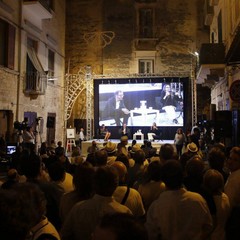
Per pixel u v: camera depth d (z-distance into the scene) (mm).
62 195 2947
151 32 19984
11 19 13617
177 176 2451
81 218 2328
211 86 18297
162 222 2373
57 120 18672
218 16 14938
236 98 8461
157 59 19891
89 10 20406
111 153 7059
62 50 19781
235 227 1663
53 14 18281
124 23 20156
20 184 1481
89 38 20250
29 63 15320
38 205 1414
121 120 19156
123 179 3191
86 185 2723
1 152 8914
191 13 19797
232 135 10047
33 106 15453
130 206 2801
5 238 1221
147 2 19969
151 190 3365
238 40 9578
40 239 1698
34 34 15641
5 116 13406
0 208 1240
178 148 14789
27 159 3404
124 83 19266
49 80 17656
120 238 963
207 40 19562
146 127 18906
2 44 13195
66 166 5184
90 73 19375
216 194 2758
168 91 18797
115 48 20109
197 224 2338
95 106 19641
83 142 17203
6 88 13180
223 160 3781
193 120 18109
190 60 19594
